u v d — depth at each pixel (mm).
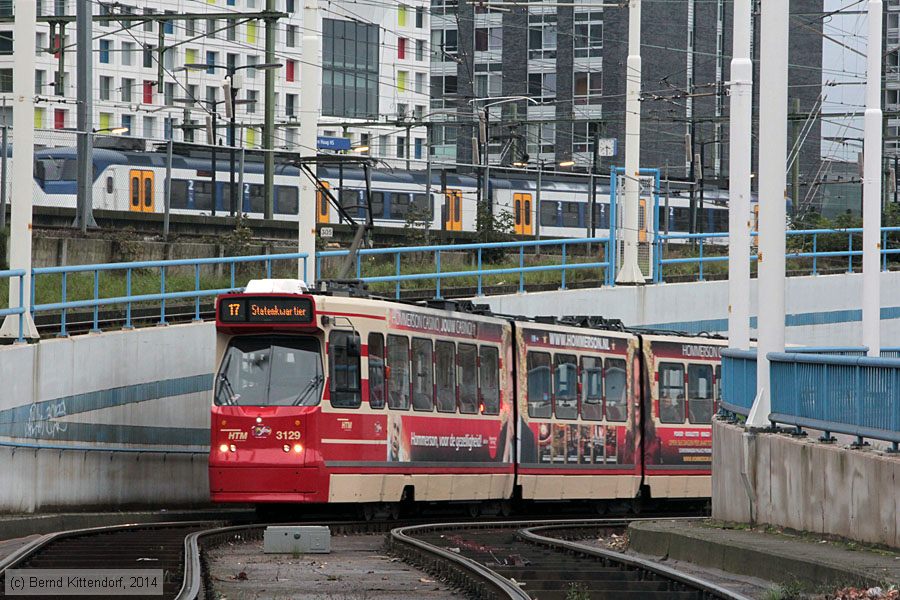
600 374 47844
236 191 86812
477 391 43062
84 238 54719
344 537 34719
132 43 145750
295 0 154000
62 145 82812
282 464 37125
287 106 153625
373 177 88188
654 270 61906
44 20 73438
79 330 42562
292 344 37906
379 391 39094
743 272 37750
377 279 50906
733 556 24734
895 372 24141
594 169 98750
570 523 39250
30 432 38250
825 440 27141
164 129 147625
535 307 57250
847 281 67688
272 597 21203
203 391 45812
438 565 25281
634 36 59844
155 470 43688
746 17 37656
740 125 37750
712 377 51625
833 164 153500
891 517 23109
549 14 144875
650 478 49406
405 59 157000
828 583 20844
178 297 44688
